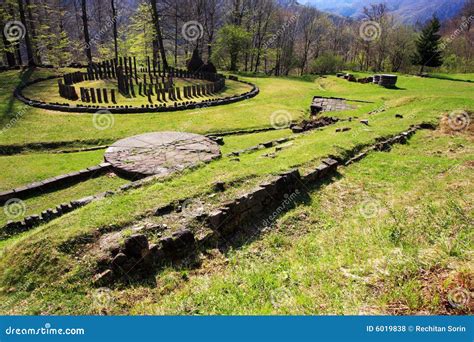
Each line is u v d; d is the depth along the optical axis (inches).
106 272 199.2
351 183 347.9
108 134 565.0
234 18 1782.7
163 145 468.4
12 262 207.6
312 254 229.8
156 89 798.5
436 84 1159.6
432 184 334.6
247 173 317.1
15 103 711.1
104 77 1048.8
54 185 378.6
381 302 157.5
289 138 483.5
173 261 221.5
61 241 214.5
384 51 1969.7
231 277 205.9
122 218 242.7
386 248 209.3
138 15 1560.0
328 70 1909.4
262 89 1079.0
